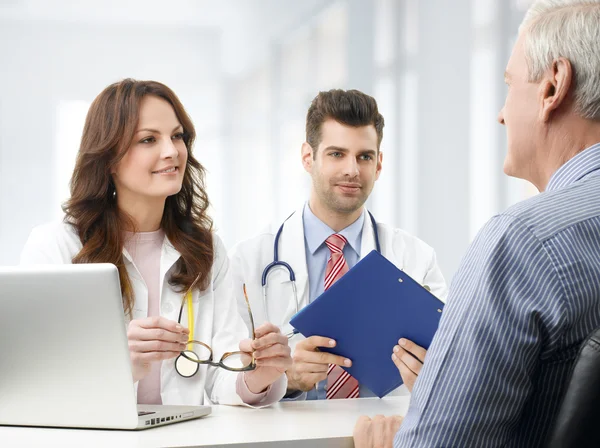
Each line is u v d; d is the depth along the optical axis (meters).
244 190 4.84
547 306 0.82
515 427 0.87
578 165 0.93
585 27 0.92
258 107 4.88
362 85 4.64
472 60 3.82
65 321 1.15
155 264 1.67
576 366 0.81
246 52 4.86
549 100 0.95
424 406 0.86
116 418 1.18
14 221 4.46
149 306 1.64
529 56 0.97
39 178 4.50
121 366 1.15
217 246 1.76
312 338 1.53
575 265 0.83
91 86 4.62
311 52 4.87
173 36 4.77
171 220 1.72
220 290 1.74
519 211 0.87
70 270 1.13
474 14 3.81
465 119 3.86
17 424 1.23
